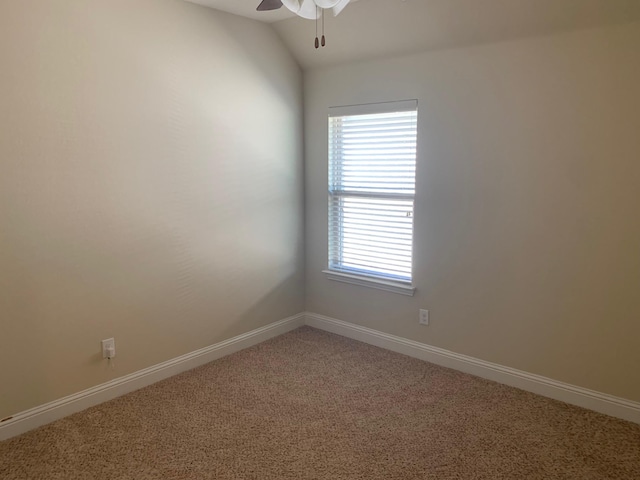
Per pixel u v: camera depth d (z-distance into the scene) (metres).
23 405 2.56
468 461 2.30
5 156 2.37
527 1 2.55
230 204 3.46
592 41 2.52
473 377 3.19
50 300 2.61
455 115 3.07
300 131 3.94
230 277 3.54
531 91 2.75
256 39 3.49
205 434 2.53
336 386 3.07
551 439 2.47
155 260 3.05
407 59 3.23
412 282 3.45
